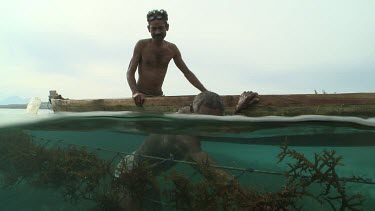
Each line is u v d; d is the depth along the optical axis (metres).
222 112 1.43
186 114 1.46
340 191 1.08
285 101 1.30
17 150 1.92
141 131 2.00
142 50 2.20
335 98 1.22
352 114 1.20
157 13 2.11
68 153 1.77
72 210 1.82
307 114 1.27
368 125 1.27
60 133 2.57
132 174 1.48
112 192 1.60
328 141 1.69
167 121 1.58
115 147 2.73
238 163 2.49
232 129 1.61
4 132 2.28
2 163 2.07
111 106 1.92
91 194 1.76
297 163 1.15
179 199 1.34
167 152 1.70
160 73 2.26
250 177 1.44
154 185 1.50
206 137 1.85
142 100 1.76
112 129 2.21
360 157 1.90
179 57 2.36
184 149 1.65
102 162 1.65
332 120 1.25
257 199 1.10
